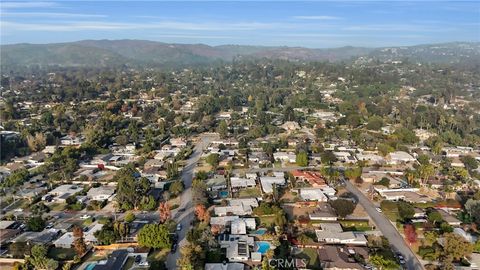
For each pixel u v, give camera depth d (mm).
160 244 113875
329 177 172750
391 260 103562
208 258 108312
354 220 133000
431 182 168625
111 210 145625
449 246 107188
